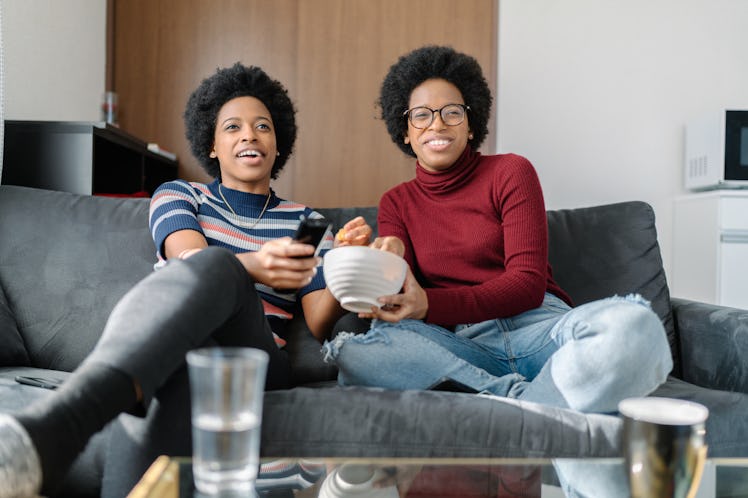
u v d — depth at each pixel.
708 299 2.97
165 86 3.36
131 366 0.80
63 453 0.72
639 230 1.68
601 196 3.46
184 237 1.37
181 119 3.36
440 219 1.51
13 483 0.68
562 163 3.45
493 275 1.44
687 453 0.73
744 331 1.33
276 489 0.71
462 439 1.01
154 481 0.63
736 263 2.87
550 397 1.08
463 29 3.42
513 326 1.37
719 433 1.12
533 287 1.33
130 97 3.36
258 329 1.15
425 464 0.73
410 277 1.25
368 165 3.42
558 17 3.43
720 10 3.44
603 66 3.44
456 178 1.52
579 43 3.43
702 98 3.45
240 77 1.66
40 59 2.56
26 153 2.11
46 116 2.63
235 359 0.63
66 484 1.09
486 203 1.47
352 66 3.41
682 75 3.45
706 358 1.46
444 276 1.46
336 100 3.41
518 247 1.39
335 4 3.40
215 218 1.50
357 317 1.50
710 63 3.44
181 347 0.87
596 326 1.05
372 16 3.41
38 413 0.72
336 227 1.68
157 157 2.95
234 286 1.03
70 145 2.11
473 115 1.63
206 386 0.63
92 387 0.77
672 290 3.40
